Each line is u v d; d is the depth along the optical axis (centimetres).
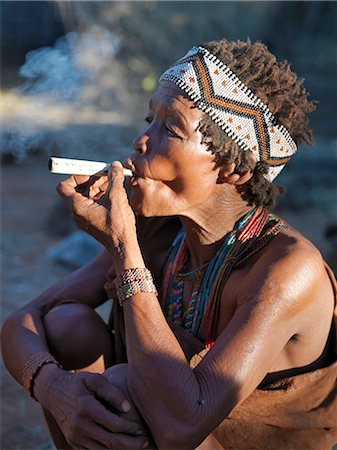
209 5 1385
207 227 206
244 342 183
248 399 198
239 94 192
